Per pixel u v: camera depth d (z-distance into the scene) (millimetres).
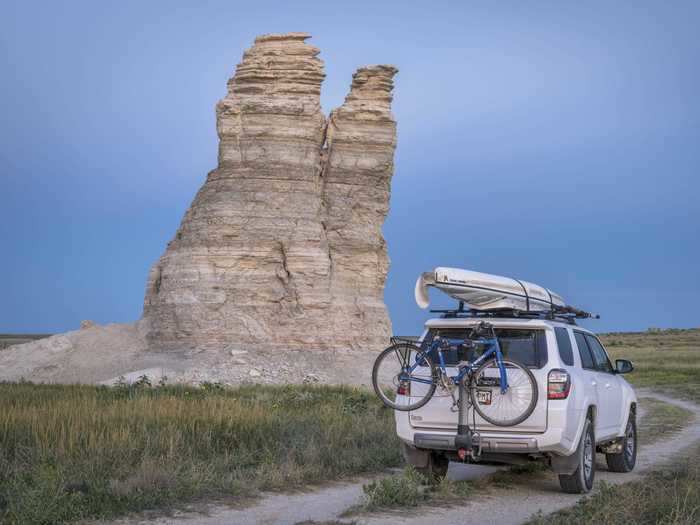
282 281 46406
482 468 13547
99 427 13891
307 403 23875
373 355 46219
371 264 48656
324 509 9586
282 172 47656
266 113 48094
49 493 8984
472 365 10641
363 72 50719
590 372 12141
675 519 8172
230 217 46562
